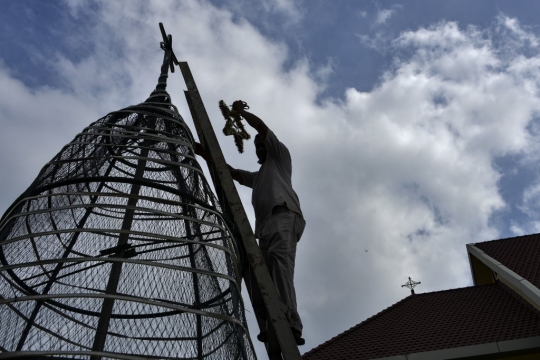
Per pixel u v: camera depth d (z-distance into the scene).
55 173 4.67
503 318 10.54
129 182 4.45
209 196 4.77
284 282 4.30
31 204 4.48
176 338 4.70
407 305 12.62
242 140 5.69
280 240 4.58
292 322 4.09
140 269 4.79
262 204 4.96
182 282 4.82
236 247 4.39
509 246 14.02
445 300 12.44
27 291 4.42
